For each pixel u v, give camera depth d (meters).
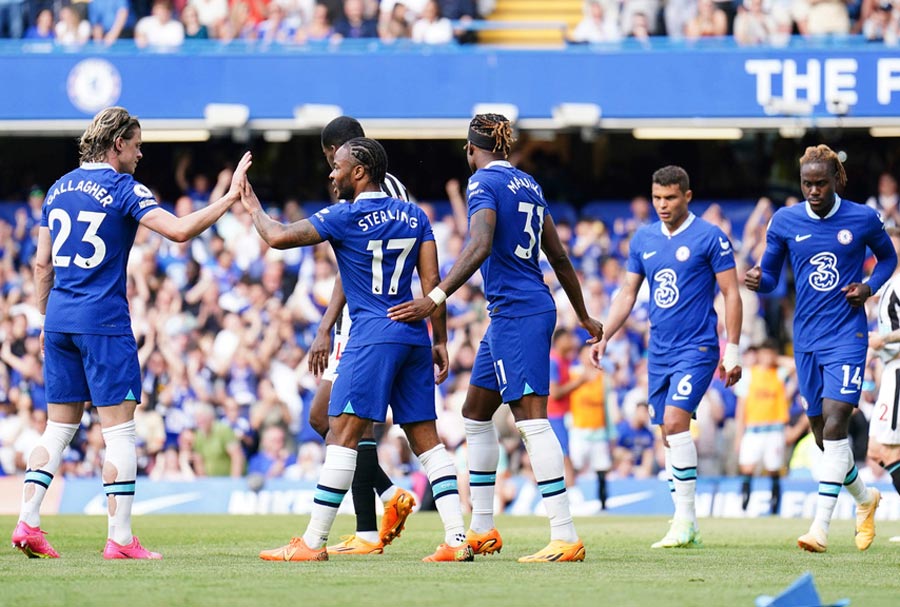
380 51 51.41
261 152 59.44
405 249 20.31
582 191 59.66
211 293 53.91
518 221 20.91
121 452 21.14
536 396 20.94
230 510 46.12
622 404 50.81
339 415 20.27
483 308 51.97
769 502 45.56
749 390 47.38
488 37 58.75
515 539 28.34
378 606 14.35
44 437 21.52
